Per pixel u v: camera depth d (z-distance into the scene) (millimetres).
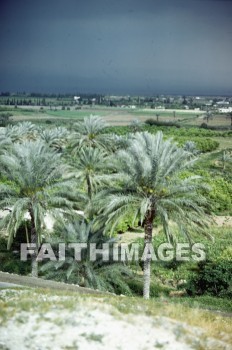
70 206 23922
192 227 21062
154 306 13125
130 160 20516
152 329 10727
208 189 21359
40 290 14133
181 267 26062
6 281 17734
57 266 21109
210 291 22297
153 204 20766
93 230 21797
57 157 24000
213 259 25078
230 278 22047
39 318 10836
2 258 27969
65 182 24031
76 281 21391
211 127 151875
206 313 13625
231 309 18719
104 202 20531
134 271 26344
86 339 9945
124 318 11234
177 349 9750
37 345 9539
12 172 23469
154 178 20172
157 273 25906
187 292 23000
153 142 20766
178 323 11422
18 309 11391
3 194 23594
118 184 29016
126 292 22531
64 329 10336
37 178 23047
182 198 20422
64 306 11789
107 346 9695
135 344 9867
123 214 20234
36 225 22125
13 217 22359
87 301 12500
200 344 10094
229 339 10773
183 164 20906
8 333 10008
